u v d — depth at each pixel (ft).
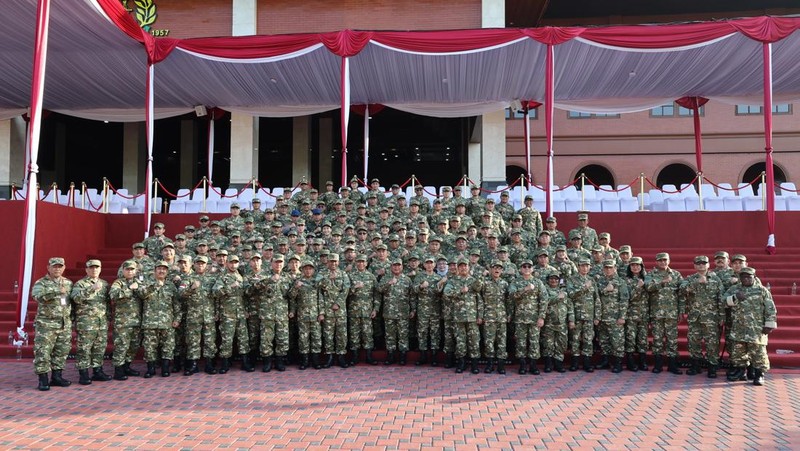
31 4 37.73
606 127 103.04
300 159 87.92
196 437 20.30
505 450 19.06
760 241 46.16
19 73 52.39
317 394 26.21
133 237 51.21
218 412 23.38
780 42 45.32
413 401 25.04
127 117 66.80
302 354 31.91
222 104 64.90
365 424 21.76
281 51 46.19
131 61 49.70
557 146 103.65
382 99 64.08
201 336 30.81
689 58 49.44
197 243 36.76
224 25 71.26
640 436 20.49
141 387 27.66
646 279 31.27
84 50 46.75
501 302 31.12
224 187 112.27
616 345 30.94
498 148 67.72
